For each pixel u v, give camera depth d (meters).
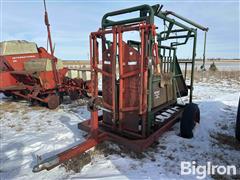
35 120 5.29
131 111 3.44
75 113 5.91
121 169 2.85
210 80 14.94
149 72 3.18
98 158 3.17
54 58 6.34
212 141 3.80
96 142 3.23
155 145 3.60
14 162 3.18
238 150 3.46
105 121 3.99
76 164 2.91
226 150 3.46
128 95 3.43
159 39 4.33
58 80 6.52
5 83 6.70
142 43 2.99
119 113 3.58
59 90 6.71
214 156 3.24
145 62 3.07
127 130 3.56
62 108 6.50
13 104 7.17
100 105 3.23
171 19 3.60
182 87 5.41
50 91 6.65
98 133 3.44
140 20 3.12
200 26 4.51
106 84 3.79
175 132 4.25
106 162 3.04
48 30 5.86
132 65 3.26
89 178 2.64
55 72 6.42
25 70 6.61
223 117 5.33
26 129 4.64
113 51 3.37
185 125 3.90
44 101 6.32
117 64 3.53
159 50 4.02
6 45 6.84
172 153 3.32
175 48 4.70
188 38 4.66
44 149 3.60
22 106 6.86
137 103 3.33
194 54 4.76
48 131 4.46
